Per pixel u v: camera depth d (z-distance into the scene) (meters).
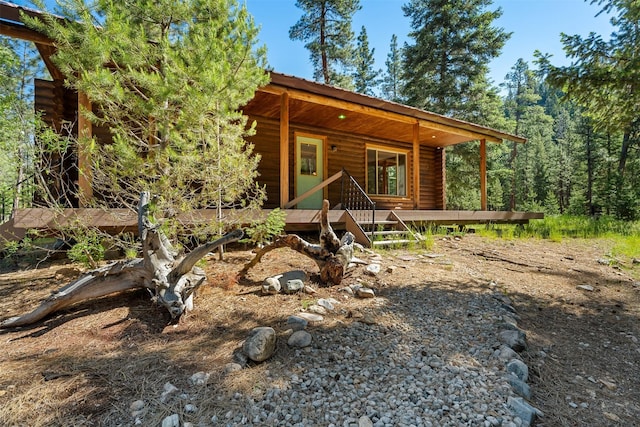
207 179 3.65
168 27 3.94
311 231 6.75
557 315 3.24
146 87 3.33
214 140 3.64
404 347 2.34
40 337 2.29
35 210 3.76
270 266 4.02
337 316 2.75
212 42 3.32
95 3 3.54
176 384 1.81
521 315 3.17
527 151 29.36
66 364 1.95
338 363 2.11
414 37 16.75
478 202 23.16
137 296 2.94
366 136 9.48
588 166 20.44
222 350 2.16
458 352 2.32
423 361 2.18
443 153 11.17
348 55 16.39
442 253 5.49
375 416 1.65
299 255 4.64
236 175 3.80
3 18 3.70
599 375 2.27
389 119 7.86
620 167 16.39
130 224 4.23
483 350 2.37
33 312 2.49
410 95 17.12
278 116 7.77
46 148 3.55
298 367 2.04
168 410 1.61
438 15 15.62
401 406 1.73
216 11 3.75
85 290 2.67
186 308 2.64
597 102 6.24
